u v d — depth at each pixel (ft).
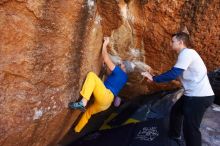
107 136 16.06
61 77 11.18
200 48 13.30
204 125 17.35
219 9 11.80
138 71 14.89
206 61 14.10
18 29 8.91
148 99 17.48
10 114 9.65
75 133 15.64
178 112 13.98
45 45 9.96
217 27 12.37
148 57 14.05
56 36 10.23
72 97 12.21
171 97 17.20
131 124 16.44
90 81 12.57
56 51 10.46
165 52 13.55
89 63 12.60
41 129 11.48
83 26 11.23
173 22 12.42
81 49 11.67
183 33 11.96
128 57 14.14
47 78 10.55
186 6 11.93
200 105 12.23
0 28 8.47
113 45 13.56
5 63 8.95
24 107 10.05
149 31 12.88
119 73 13.69
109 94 13.29
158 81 12.07
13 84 9.43
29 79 9.87
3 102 9.30
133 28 12.90
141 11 12.28
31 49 9.55
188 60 11.75
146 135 15.74
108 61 13.64
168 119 16.44
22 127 10.28
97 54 13.17
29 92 10.03
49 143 13.35
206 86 12.25
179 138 15.07
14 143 10.49
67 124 13.51
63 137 15.05
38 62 9.92
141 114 16.89
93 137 16.20
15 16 8.72
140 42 13.47
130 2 12.05
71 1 10.20
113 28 12.81
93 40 12.29
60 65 10.93
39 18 9.38
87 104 13.71
